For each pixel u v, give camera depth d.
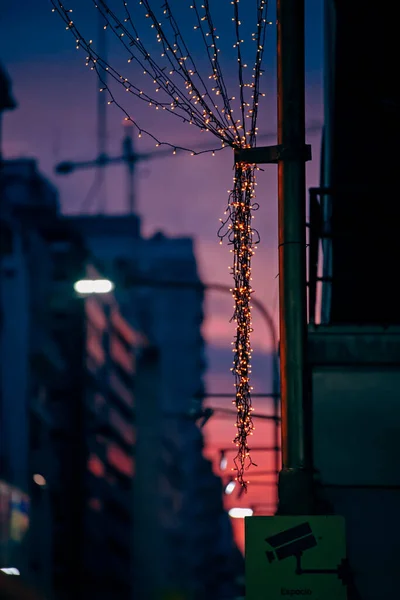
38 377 99.69
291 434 12.96
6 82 81.75
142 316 180.38
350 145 20.89
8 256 90.50
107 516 130.25
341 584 12.53
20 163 111.94
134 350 149.62
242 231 13.71
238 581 70.81
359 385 16.48
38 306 101.44
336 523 12.64
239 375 13.73
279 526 12.66
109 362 131.38
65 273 108.38
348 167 20.94
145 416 162.00
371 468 16.30
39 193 114.94
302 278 13.09
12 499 78.56
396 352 16.52
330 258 21.05
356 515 16.19
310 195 18.75
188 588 180.88
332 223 20.59
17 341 90.56
